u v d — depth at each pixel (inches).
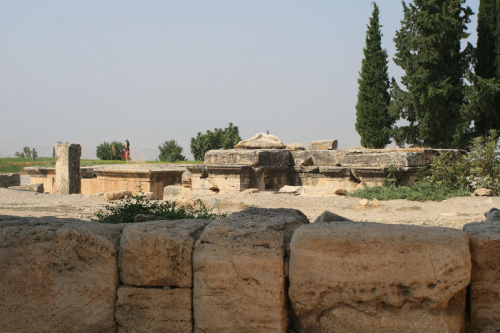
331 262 169.0
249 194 650.8
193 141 1814.7
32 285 187.3
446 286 163.2
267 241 176.1
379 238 166.1
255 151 788.0
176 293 183.0
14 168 1599.4
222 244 178.9
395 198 596.4
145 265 184.9
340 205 562.3
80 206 597.3
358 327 169.5
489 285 167.6
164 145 1951.3
